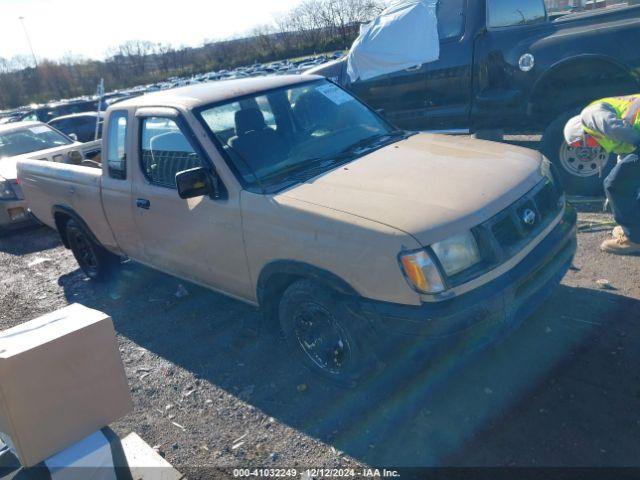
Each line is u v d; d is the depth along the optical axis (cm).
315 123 441
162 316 504
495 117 650
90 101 2327
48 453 260
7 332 275
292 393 365
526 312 325
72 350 261
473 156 378
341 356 341
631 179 437
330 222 315
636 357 345
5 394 242
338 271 315
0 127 981
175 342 455
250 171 376
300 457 311
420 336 295
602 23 572
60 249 767
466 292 295
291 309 355
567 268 364
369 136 442
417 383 354
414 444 307
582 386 328
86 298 576
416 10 676
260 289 373
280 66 3912
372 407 340
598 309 398
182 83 4184
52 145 971
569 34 582
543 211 350
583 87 589
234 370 401
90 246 576
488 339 308
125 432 352
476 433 307
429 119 711
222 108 407
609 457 279
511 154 382
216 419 354
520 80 620
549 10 749
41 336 259
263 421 344
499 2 655
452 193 321
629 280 431
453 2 662
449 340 294
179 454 328
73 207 546
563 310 404
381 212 309
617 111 430
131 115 447
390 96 731
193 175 366
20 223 830
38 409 253
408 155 388
